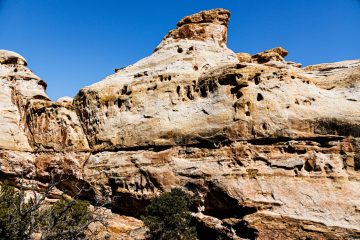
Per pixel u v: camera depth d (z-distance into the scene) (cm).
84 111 3431
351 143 2388
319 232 2158
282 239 2197
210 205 2514
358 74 2755
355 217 2172
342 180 2295
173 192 2448
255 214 2284
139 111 3145
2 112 3619
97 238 2209
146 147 2962
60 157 3303
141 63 3744
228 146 2600
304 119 2505
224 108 2728
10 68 4044
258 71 2750
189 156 2722
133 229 2620
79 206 2147
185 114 2908
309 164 2394
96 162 3122
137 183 2839
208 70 3097
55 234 1493
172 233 2241
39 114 3531
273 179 2389
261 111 2592
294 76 2741
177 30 3956
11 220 1503
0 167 3322
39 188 3341
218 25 3928
